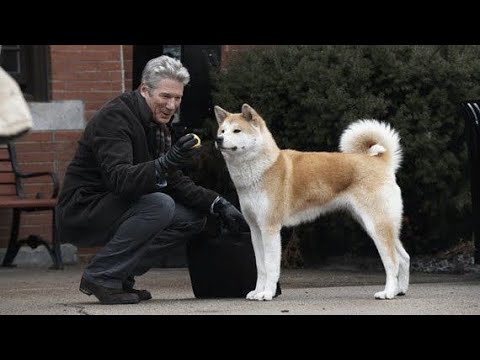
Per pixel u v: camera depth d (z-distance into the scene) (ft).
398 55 43.01
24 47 47.55
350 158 32.53
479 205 36.78
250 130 30.83
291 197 31.96
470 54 42.42
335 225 44.04
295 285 37.93
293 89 43.06
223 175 45.24
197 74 47.21
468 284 37.06
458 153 42.60
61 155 47.75
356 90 42.37
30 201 43.34
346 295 33.32
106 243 30.58
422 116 41.52
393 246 32.17
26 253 46.91
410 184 42.50
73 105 47.98
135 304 30.14
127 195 29.04
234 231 31.71
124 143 29.40
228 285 32.12
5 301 32.55
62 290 36.40
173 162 28.40
